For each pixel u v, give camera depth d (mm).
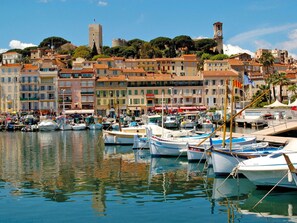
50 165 40500
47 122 99812
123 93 133375
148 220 21094
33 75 133625
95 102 133000
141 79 133750
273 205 23594
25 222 21109
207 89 134500
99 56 197750
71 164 41031
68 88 133375
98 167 38781
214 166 31781
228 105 121500
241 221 20859
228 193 26672
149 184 30078
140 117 117438
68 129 100625
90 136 81188
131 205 24000
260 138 50062
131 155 48281
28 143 66938
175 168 37688
